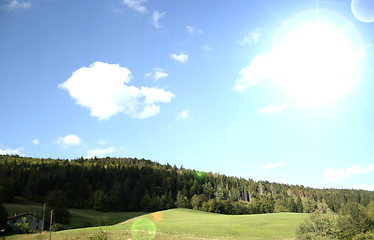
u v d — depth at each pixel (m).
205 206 169.62
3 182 132.75
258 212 184.62
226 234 62.66
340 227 46.44
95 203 141.88
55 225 84.50
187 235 60.22
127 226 74.38
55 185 160.50
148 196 162.75
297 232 51.47
